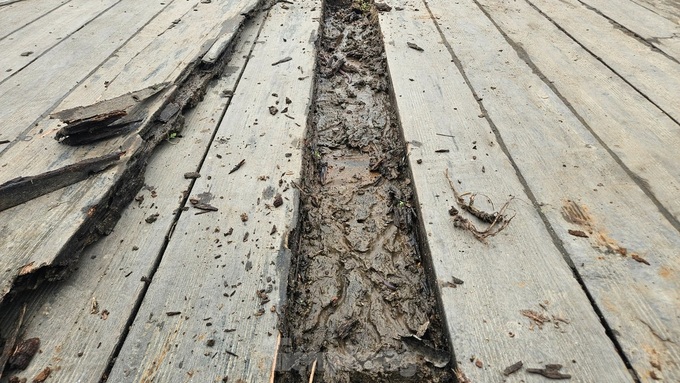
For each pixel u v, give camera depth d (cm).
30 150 65
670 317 46
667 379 41
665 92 82
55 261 48
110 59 92
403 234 67
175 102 79
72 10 120
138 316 48
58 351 45
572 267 52
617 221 57
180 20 111
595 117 77
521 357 44
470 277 52
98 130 67
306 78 93
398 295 58
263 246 56
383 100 97
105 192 57
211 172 68
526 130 74
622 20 111
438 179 66
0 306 45
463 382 43
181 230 58
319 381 47
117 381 43
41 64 92
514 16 117
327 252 65
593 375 42
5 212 54
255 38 110
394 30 112
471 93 85
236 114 82
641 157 67
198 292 51
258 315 48
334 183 77
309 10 127
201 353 45
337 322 55
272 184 66
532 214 59
